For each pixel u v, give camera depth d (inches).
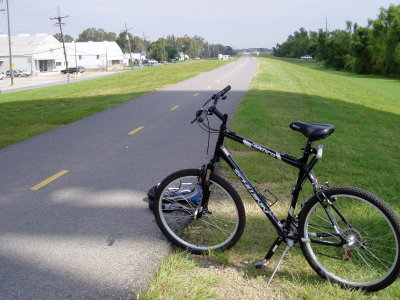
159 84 1042.7
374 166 281.4
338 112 586.2
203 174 147.3
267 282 130.5
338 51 3437.5
